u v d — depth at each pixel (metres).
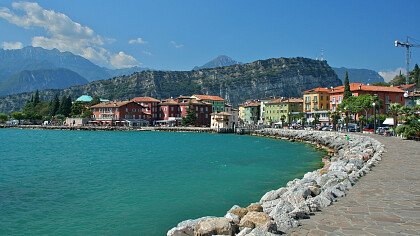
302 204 13.51
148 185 33.50
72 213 23.98
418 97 131.25
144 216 23.25
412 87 164.25
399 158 30.30
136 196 28.81
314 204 13.15
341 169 25.27
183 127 176.38
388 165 25.64
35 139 113.69
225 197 28.25
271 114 192.12
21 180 36.41
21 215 23.53
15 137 124.19
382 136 71.81
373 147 44.25
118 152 69.94
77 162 52.69
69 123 199.62
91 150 74.62
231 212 16.84
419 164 26.19
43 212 24.25
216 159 56.34
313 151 70.00
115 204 26.31
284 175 39.12
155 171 42.91
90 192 30.36
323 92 161.50
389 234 10.27
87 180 36.34
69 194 29.59
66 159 56.91
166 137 129.25
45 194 29.61
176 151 72.19
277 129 136.00
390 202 14.14
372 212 12.63
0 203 26.53
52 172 42.22
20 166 47.91
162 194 29.47
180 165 48.78
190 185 33.44
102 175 39.75
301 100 183.25
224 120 168.25
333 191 15.36
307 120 159.00
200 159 56.47
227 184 33.84
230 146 86.06
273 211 14.75
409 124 63.12
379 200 14.50
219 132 161.25
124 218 22.84
